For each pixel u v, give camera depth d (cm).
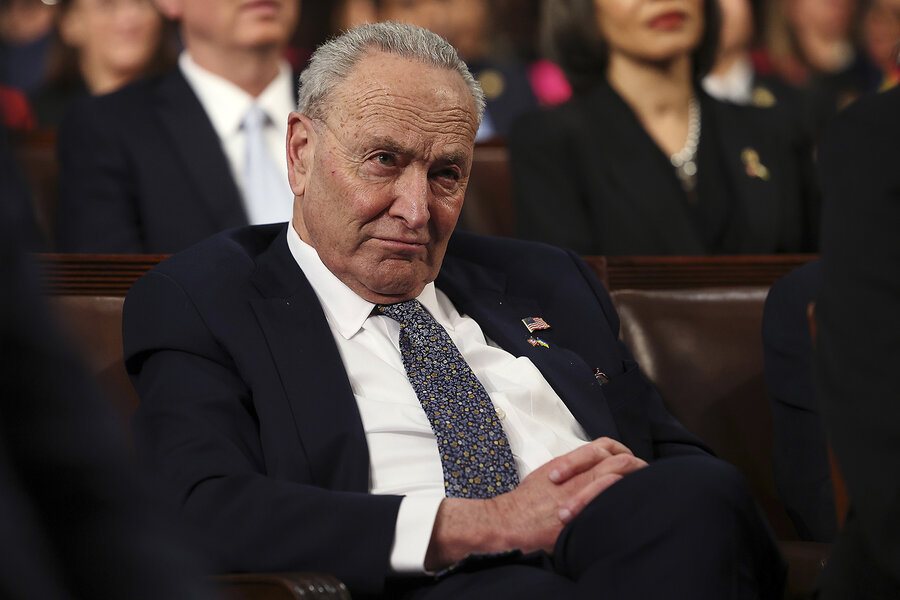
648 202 1139
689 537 542
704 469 562
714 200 1159
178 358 672
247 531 595
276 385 665
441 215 711
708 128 1188
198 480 619
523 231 1156
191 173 1060
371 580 579
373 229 697
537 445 689
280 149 1136
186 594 216
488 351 736
